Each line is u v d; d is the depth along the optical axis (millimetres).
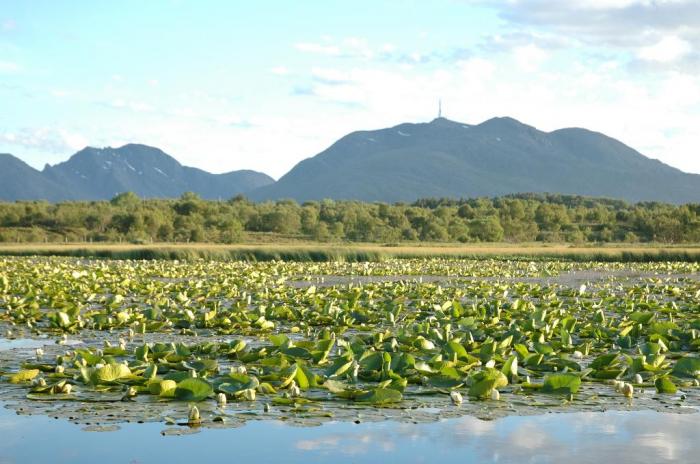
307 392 8672
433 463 6234
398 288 23906
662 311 17969
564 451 6574
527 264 46125
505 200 177000
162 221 106562
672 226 115938
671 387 8875
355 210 135750
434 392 8664
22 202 121062
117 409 7652
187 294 21812
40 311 17391
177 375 8883
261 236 114938
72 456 6387
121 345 11578
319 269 37531
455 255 55719
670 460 6375
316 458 6387
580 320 16484
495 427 7422
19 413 7422
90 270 31531
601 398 8555
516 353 12031
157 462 6207
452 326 14984
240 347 11156
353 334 14375
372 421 7375
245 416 7438
